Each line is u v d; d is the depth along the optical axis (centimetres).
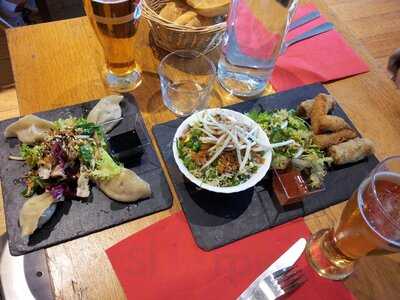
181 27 87
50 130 78
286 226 75
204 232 73
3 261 81
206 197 76
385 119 92
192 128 79
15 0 154
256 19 84
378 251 61
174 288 67
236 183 74
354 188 81
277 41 87
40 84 89
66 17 185
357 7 175
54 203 71
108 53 87
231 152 77
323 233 73
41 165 73
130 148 80
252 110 90
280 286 67
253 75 92
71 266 68
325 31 106
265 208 76
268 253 72
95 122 81
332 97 91
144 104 89
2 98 147
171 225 73
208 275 68
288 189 76
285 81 97
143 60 96
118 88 90
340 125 84
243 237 73
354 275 70
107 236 71
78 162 76
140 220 73
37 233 70
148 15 88
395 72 138
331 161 81
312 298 67
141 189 74
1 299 78
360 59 102
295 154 80
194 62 97
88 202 73
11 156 77
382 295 69
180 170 74
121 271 68
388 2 178
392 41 168
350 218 62
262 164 76
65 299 65
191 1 91
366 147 82
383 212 58
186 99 90
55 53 94
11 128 78
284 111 87
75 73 92
